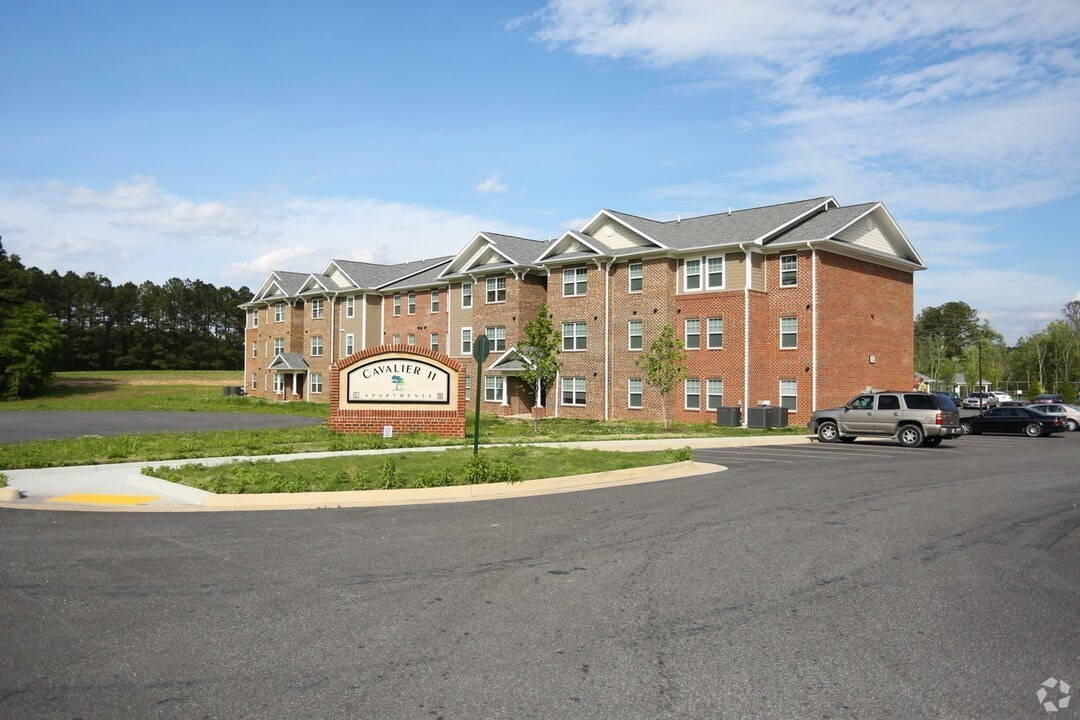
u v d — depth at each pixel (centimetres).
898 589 760
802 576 810
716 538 1007
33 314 7175
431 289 5159
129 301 12788
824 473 1759
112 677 529
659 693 506
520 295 4344
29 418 3994
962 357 10594
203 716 469
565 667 551
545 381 3641
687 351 3669
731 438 2781
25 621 649
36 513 1198
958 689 514
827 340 3400
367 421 2734
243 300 14000
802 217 3619
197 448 2145
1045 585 775
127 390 7819
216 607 692
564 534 1033
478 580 791
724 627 642
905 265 3888
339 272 5903
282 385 6384
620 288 3919
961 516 1171
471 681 524
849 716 472
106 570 825
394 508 1267
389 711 477
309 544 966
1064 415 3444
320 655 572
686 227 3994
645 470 1706
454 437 2617
